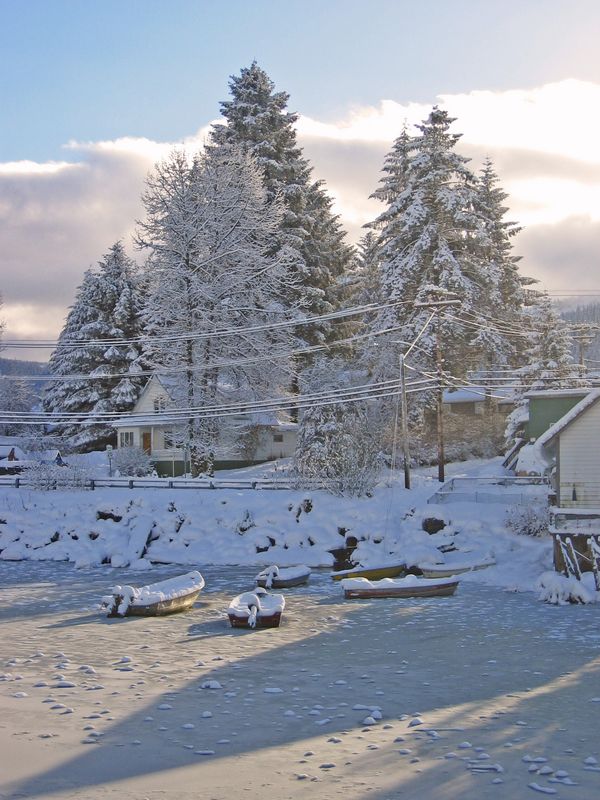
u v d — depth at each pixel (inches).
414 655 942.4
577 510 1405.0
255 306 2329.0
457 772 542.0
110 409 3117.6
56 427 3422.7
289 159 2933.1
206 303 2236.7
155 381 2869.1
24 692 767.1
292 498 1875.0
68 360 3248.0
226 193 2281.0
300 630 1101.7
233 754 582.2
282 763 560.7
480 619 1164.5
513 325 2787.9
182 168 2278.5
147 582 1551.4
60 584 1535.4
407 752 583.2
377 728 647.8
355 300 3193.9
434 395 2586.1
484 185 3511.3
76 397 3166.8
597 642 1003.9
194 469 2273.6
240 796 499.8
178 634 1079.6
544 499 1753.2
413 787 515.2
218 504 1905.8
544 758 571.5
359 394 2370.8
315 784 520.1
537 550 1562.5
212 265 2260.1
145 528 1857.8
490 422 2928.2
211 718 677.3
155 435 2851.9
